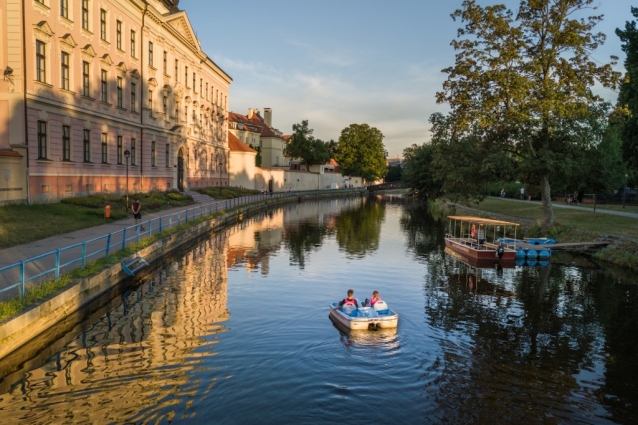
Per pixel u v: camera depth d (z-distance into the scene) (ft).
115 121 126.21
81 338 42.78
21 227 72.84
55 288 44.32
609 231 101.24
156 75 154.40
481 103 111.45
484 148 119.34
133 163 139.95
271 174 284.61
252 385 33.27
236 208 155.33
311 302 56.18
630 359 40.29
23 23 88.94
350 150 409.08
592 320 51.37
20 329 36.83
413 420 29.25
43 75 96.22
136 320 48.21
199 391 32.24
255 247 99.04
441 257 93.09
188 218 110.73
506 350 41.65
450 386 33.94
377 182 539.29
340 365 36.86
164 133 160.97
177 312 51.16
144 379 34.09
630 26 115.34
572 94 106.93
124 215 101.55
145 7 140.87
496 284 68.90
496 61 107.14
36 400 30.81
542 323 49.98
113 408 29.84
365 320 44.88
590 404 32.09
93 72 114.52
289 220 161.38
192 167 191.72
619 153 135.85
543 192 116.26
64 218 85.66
